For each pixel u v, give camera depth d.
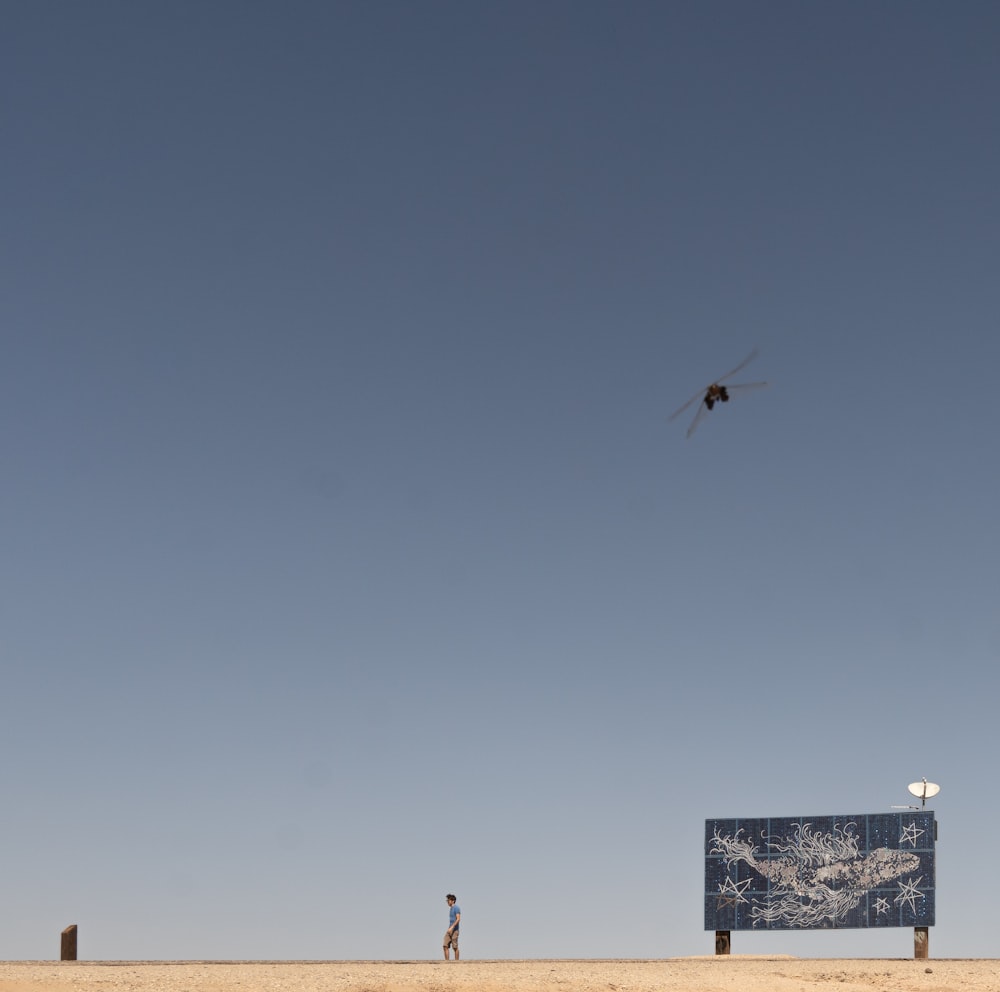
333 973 33.75
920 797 47.94
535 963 40.25
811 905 48.50
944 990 33.72
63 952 40.66
